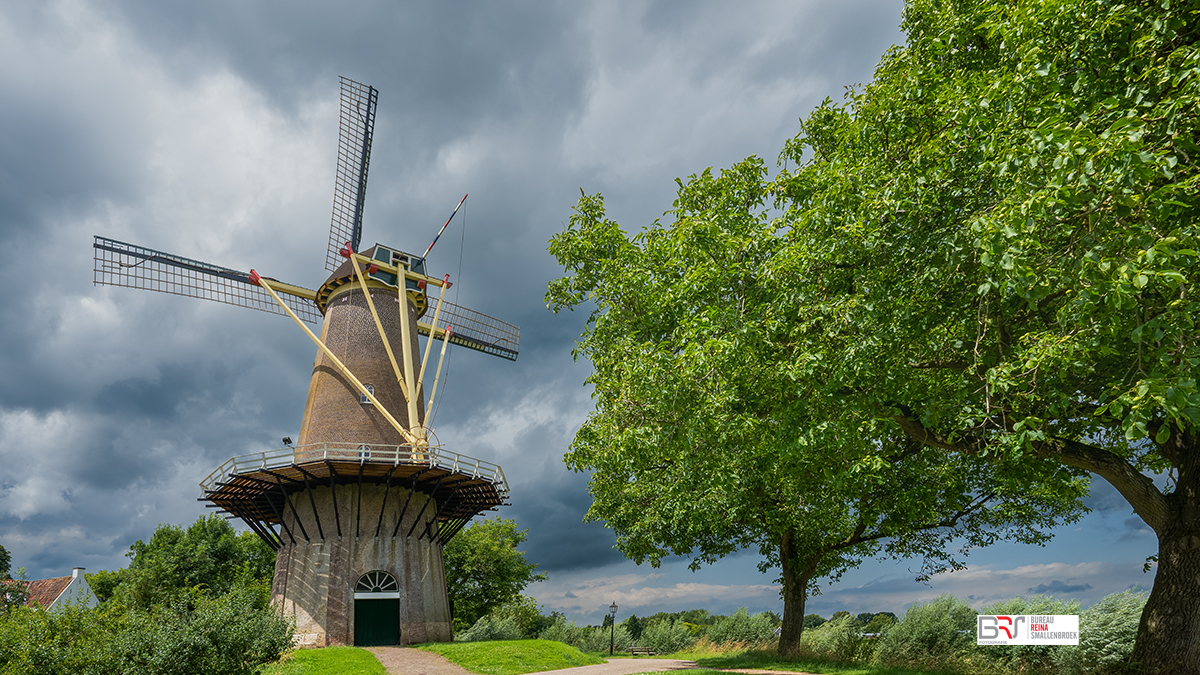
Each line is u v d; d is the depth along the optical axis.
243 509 28.08
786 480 14.84
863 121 11.97
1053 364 9.23
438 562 29.12
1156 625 10.50
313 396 29.61
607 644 35.12
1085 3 8.56
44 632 11.05
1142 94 7.95
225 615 12.50
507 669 18.95
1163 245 6.78
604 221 16.09
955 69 12.06
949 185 10.45
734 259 12.03
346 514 26.53
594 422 13.76
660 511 19.39
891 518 16.72
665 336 14.66
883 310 10.32
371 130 37.25
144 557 37.81
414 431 28.66
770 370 10.58
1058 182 7.50
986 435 11.09
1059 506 17.53
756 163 15.06
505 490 28.53
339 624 24.67
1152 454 13.74
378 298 31.53
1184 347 7.54
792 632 19.91
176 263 31.62
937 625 18.28
